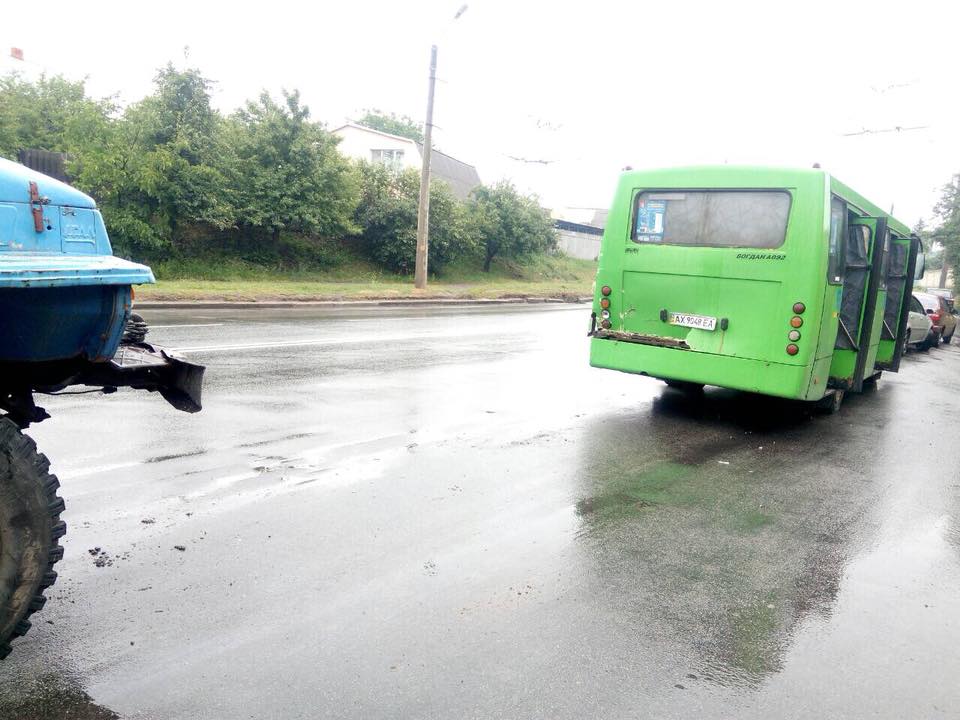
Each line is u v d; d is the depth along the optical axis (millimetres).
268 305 18875
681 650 3301
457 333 15000
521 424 7375
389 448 6227
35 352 3182
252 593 3602
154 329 12539
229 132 26016
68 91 27453
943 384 12648
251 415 7012
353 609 3502
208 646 3133
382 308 21094
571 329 17422
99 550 3980
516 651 3217
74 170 22859
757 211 7371
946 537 4922
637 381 10250
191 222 26578
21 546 2848
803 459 6758
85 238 3543
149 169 22422
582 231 55281
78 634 3176
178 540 4156
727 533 4785
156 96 23562
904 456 7109
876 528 5023
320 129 27812
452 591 3740
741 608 3740
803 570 4258
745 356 7453
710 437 7348
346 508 4793
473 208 37656
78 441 5859
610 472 5945
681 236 7801
